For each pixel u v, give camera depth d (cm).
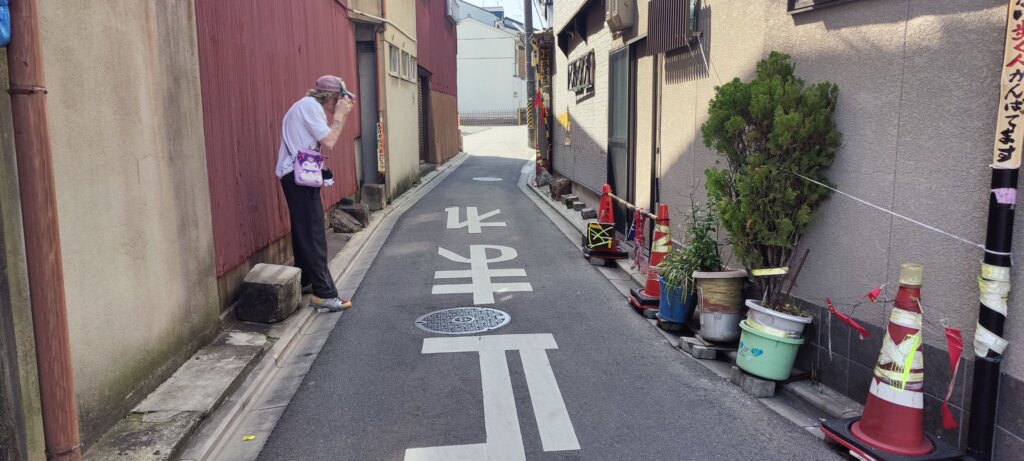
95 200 355
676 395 453
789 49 474
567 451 377
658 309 627
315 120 600
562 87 1574
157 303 427
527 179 1922
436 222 1177
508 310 653
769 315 440
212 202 538
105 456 336
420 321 618
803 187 437
